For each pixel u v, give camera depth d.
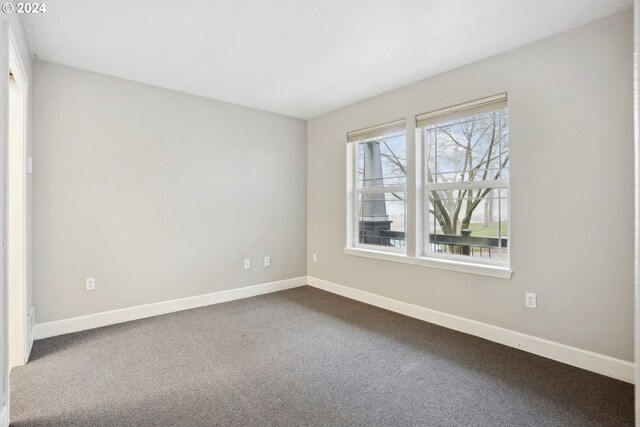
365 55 2.66
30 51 2.54
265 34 2.35
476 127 2.91
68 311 2.84
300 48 2.55
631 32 2.01
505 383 2.04
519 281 2.51
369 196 3.84
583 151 2.19
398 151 3.53
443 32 2.30
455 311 2.92
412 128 3.23
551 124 2.33
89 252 2.93
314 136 4.42
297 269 4.47
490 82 2.66
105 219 3.01
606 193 2.11
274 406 1.82
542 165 2.37
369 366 2.27
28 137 2.45
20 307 2.25
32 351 2.47
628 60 2.02
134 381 2.07
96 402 1.84
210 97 3.64
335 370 2.21
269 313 3.37
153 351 2.49
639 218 0.84
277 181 4.24
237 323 3.08
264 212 4.12
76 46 2.50
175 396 1.91
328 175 4.21
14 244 2.23
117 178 3.07
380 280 3.57
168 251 3.38
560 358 2.30
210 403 1.84
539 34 2.31
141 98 3.20
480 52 2.59
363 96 3.62
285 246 4.33
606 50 2.10
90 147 2.93
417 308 3.21
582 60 2.19
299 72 2.99
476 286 2.77
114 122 3.05
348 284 3.96
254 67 2.88
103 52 2.60
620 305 2.06
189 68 2.90
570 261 2.26
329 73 3.00
